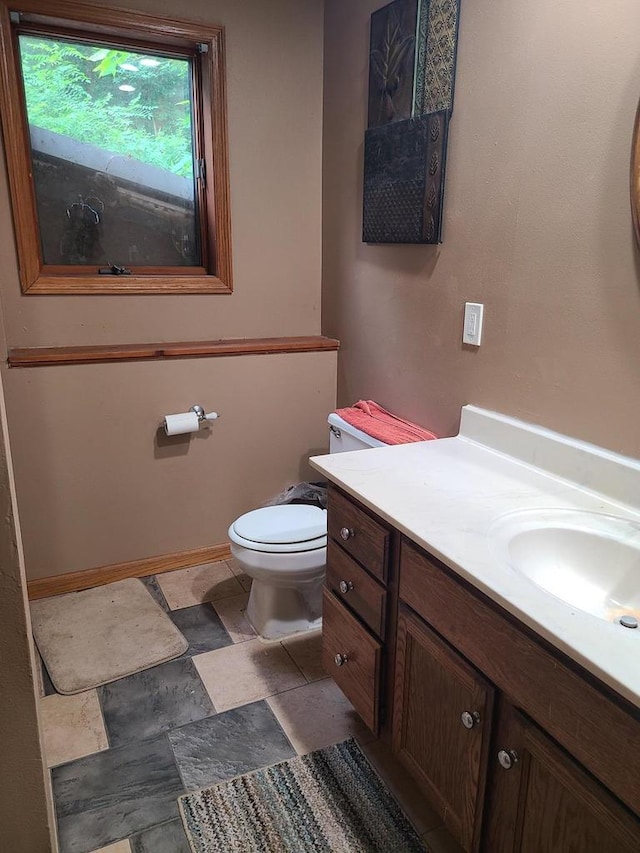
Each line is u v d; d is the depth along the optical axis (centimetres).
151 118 239
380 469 165
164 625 227
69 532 244
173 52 234
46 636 219
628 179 130
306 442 281
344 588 168
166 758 170
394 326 223
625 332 136
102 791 160
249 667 207
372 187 218
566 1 139
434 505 142
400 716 149
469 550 121
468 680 121
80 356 227
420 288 206
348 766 168
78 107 227
